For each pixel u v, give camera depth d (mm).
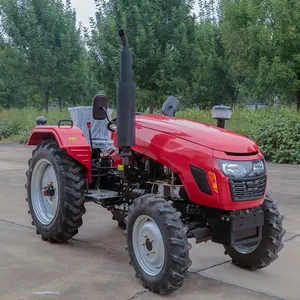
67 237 4938
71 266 4320
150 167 4270
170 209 3674
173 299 3613
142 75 13883
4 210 6582
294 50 15094
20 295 3633
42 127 5309
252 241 3957
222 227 3832
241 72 19156
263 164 3947
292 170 10562
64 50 20250
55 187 5102
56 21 20562
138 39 13492
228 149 3742
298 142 11695
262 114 13828
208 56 15961
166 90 13703
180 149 3871
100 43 14211
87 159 4891
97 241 5148
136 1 14484
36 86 20547
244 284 3973
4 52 20328
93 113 4504
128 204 4719
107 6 14812
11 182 9039
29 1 20188
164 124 4168
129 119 3961
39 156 5223
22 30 19891
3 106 24453
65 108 21656
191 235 3836
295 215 6367
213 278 4102
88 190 5055
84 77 20812
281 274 4234
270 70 14969
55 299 3568
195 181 3762
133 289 3795
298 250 4898
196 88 20391
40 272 4148
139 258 3895
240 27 17484
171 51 13742
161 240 3680
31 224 5828
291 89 15086
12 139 20172
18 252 4707
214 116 4461
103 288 3805
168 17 14258
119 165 4359
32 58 20047
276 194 7762
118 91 3951
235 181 3674
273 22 15430
